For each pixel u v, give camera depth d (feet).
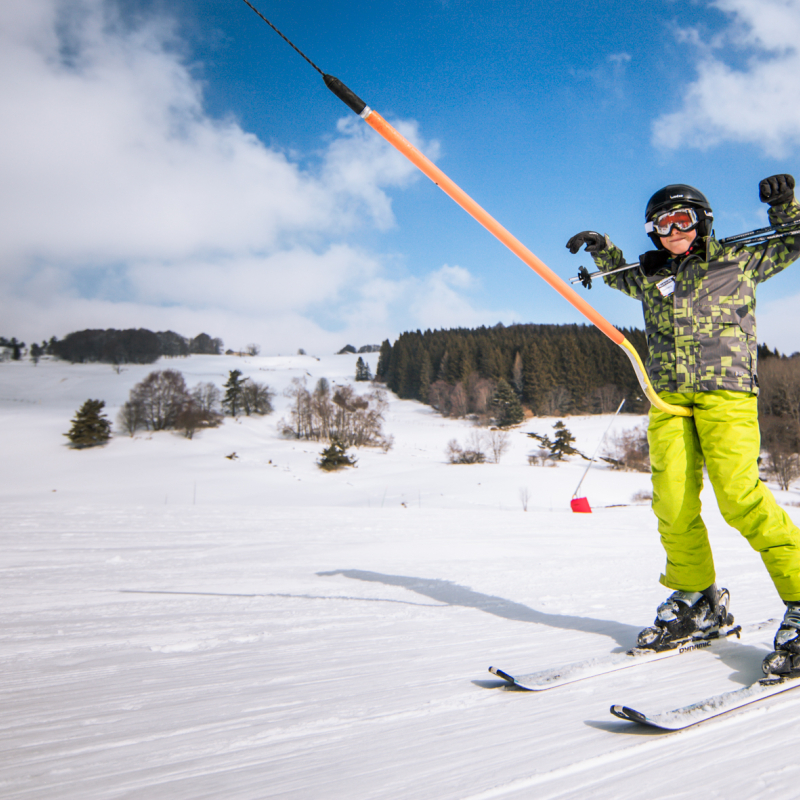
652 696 5.24
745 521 6.65
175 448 195.93
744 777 3.50
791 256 7.14
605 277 8.80
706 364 7.06
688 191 7.36
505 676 5.53
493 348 394.11
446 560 19.45
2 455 174.29
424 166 5.46
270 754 3.95
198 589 13.12
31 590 12.67
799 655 5.62
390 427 287.07
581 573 16.08
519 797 3.26
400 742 4.16
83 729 4.48
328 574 15.84
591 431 255.91
